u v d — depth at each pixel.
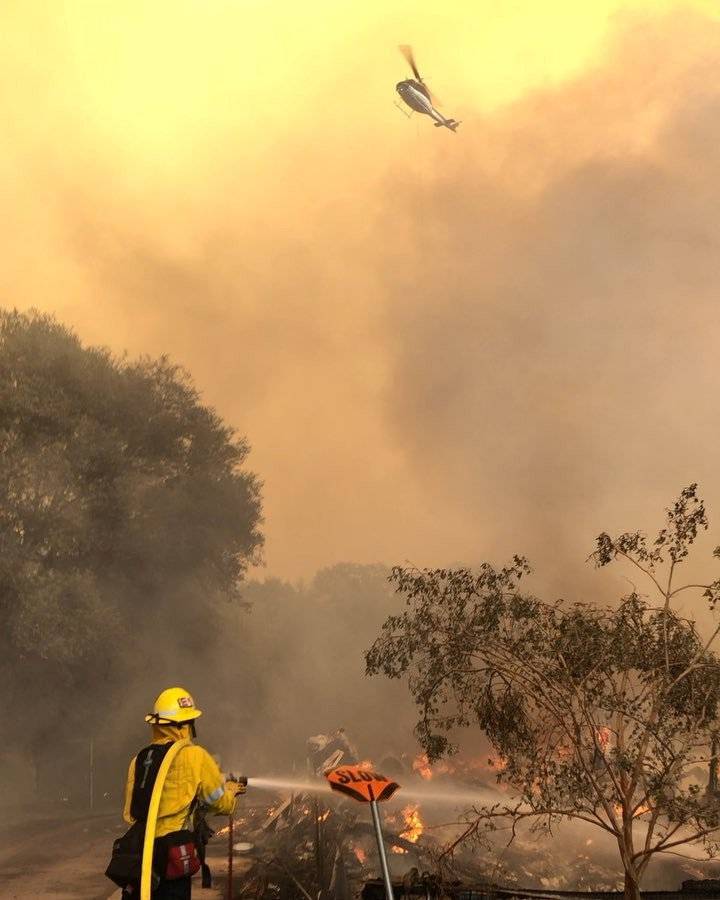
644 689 7.64
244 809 22.48
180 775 4.91
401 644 8.13
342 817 15.46
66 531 29.00
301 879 10.88
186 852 4.75
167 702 5.15
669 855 12.07
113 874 4.70
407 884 7.48
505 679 7.95
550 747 7.78
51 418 30.66
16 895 12.67
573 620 7.85
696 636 7.82
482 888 7.56
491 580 8.11
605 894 7.42
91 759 31.81
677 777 7.25
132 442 34.12
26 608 27.09
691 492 7.85
